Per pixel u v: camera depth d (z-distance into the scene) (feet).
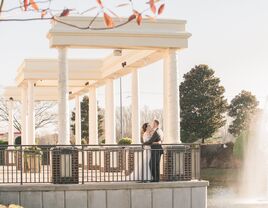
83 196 47.91
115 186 48.37
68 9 17.43
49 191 47.42
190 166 51.98
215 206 75.87
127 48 54.13
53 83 87.04
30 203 47.03
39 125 192.24
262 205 77.71
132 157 56.90
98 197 48.14
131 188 48.73
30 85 77.46
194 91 167.73
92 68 75.41
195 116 166.50
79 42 51.88
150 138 50.85
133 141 64.75
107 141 72.13
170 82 53.83
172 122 53.52
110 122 71.97
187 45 53.83
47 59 76.74
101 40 52.37
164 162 51.72
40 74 76.69
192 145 52.26
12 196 46.85
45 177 57.47
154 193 49.21
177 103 53.72
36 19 17.19
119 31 52.54
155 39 53.42
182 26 54.44
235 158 154.20
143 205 48.93
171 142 53.26
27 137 86.69
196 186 50.21
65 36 51.57
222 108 169.68
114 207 48.34
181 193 49.80
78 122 95.55
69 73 75.15
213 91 168.66
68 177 48.91
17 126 188.85
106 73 72.28
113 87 72.74
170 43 53.57
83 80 79.51
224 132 191.72
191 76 169.37
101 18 52.47
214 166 158.20
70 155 49.06
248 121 183.83
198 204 50.14
